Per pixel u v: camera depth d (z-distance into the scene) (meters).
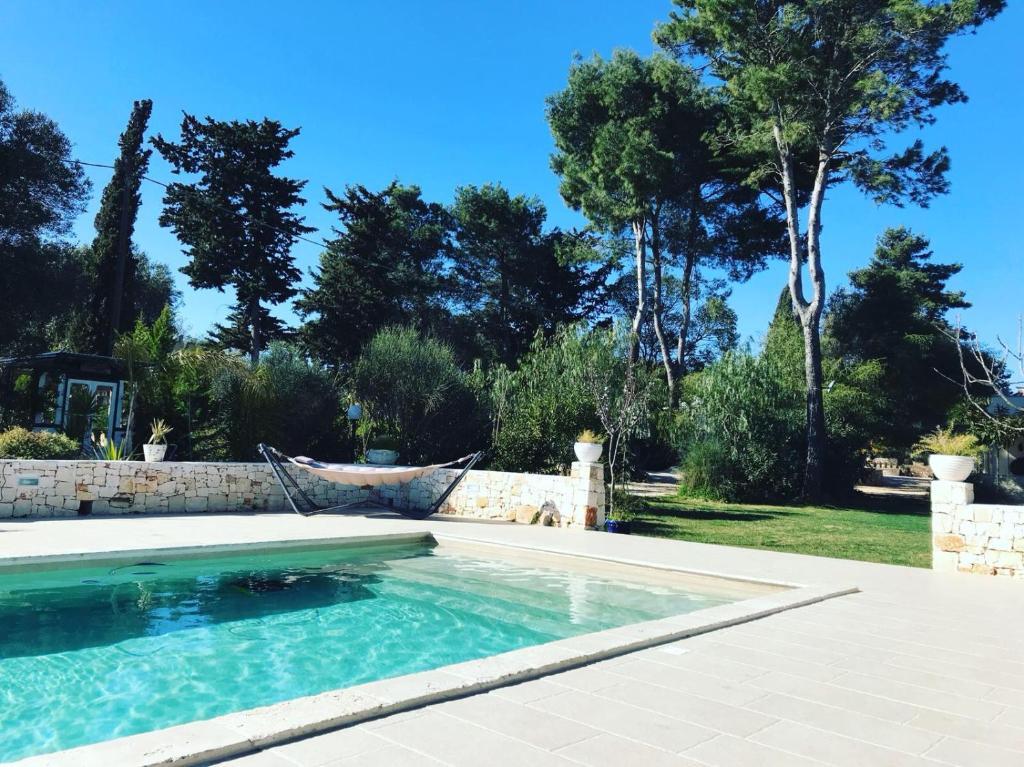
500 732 3.02
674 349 41.16
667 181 26.42
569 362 18.28
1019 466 21.95
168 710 4.11
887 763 2.86
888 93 19.42
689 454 21.61
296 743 2.82
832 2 19.44
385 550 9.92
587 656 4.24
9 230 24.06
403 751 2.77
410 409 17.98
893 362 33.22
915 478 39.34
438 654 5.38
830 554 10.53
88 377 15.95
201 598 6.88
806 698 3.67
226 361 16.36
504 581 8.04
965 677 4.17
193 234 32.75
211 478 12.38
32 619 5.91
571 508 11.82
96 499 11.02
